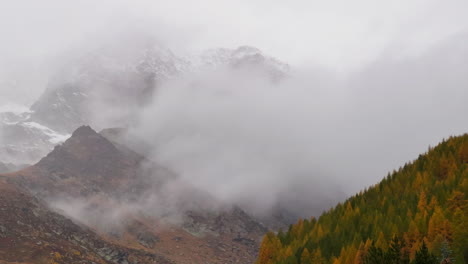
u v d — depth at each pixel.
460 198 148.62
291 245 166.25
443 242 118.44
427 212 148.75
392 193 184.50
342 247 140.62
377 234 141.12
